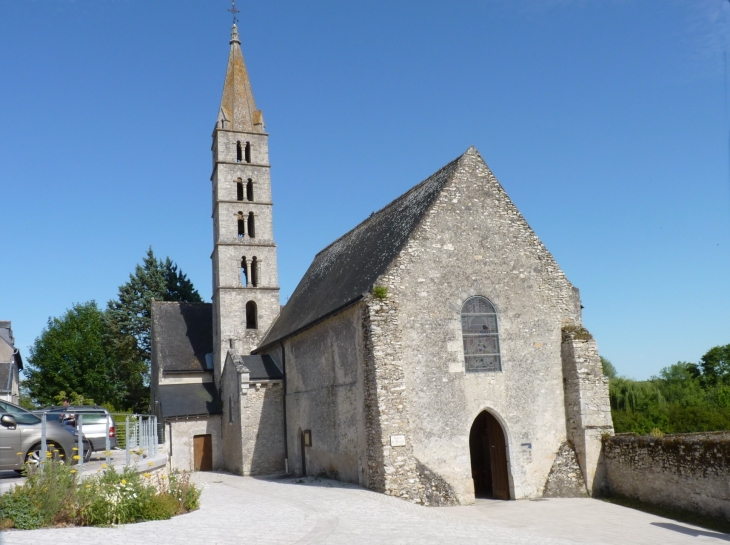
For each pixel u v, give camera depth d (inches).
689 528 690.8
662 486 800.9
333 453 991.6
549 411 929.5
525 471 896.9
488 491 986.7
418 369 877.8
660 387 1879.9
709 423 1381.6
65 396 2100.1
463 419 884.6
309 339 1120.8
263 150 1574.8
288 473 1203.2
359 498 770.2
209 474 1277.1
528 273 967.6
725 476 713.0
